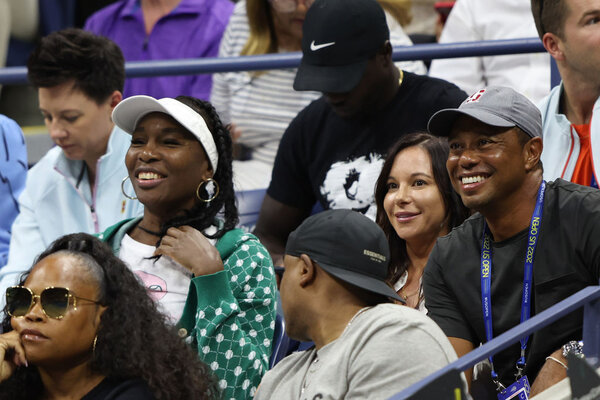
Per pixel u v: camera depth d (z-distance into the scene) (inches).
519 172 335.6
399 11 610.9
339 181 489.4
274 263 514.0
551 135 434.0
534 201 339.3
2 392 313.3
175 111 380.2
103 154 481.7
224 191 391.5
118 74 477.4
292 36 582.9
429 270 358.6
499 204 337.7
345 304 300.8
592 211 328.8
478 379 350.9
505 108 335.3
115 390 307.4
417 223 404.2
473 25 588.7
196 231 377.4
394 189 411.8
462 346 349.4
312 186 508.1
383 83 472.1
